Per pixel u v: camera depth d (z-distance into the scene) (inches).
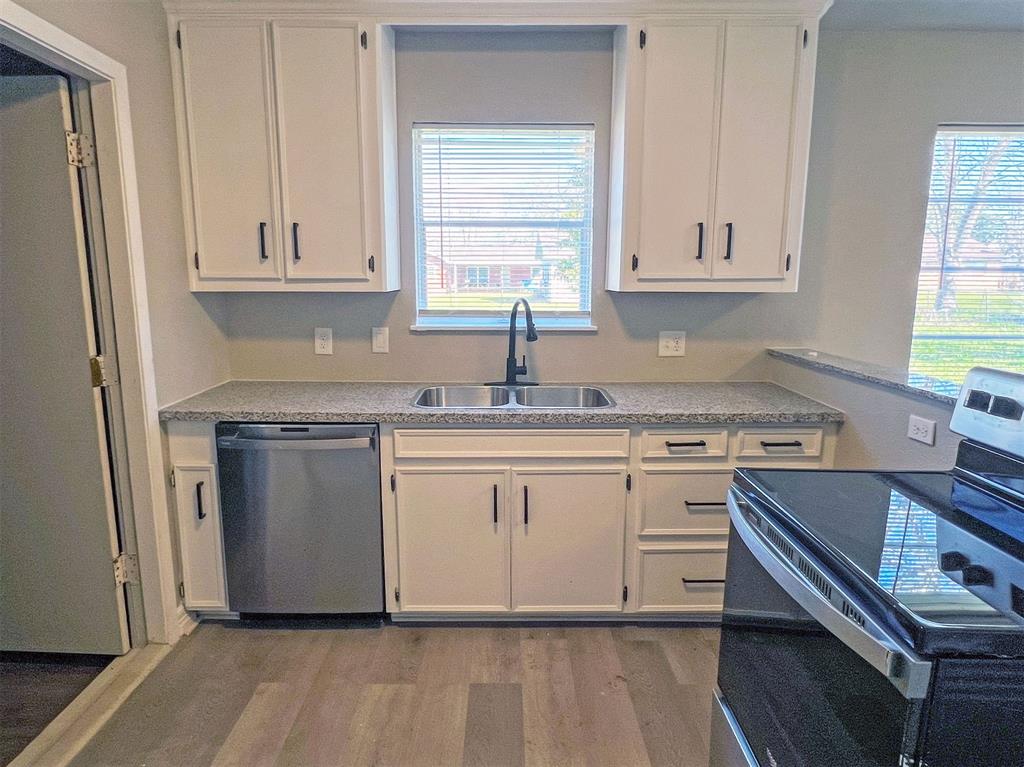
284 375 108.0
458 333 106.7
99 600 83.6
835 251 105.8
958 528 43.3
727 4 87.2
